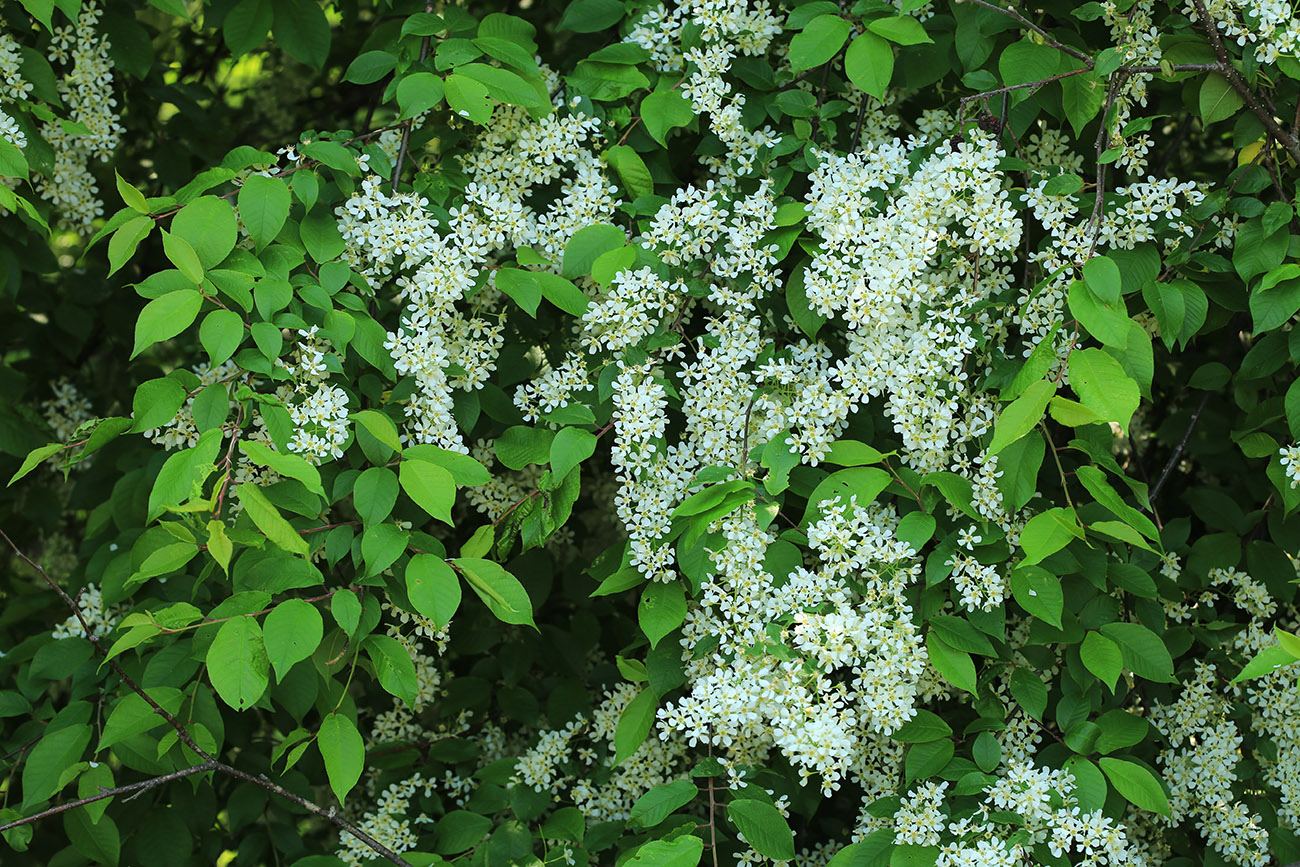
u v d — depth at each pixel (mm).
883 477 2230
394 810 2809
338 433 2201
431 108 2453
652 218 2551
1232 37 2369
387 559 2072
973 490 2248
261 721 3346
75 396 3943
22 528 4109
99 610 2859
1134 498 2805
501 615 2127
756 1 2598
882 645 2162
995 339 2416
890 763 2506
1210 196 2320
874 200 2375
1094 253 2367
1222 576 2707
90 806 2354
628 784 2689
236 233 2217
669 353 2498
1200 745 2625
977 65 2467
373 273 2438
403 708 3064
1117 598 2551
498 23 2611
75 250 4227
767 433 2342
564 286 2379
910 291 2285
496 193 2496
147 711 2256
